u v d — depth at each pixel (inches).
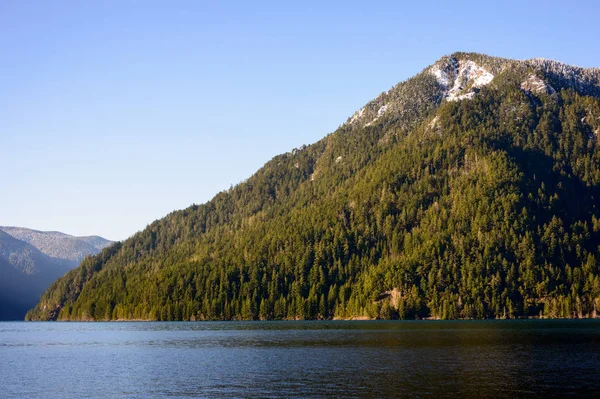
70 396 3782.0
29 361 5556.1
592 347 5487.2
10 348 6983.3
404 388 3693.4
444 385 3754.9
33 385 4185.5
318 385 3868.1
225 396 3617.1
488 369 4313.5
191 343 7027.6
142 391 3860.7
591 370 4207.7
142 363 5206.7
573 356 4901.6
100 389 3981.3
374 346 6003.9
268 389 3784.5
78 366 5123.0
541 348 5462.6
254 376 4284.0
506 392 3521.2
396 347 5826.8
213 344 6811.0
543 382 3791.8
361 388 3730.3
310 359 5137.8
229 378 4232.3
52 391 3959.2
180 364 5059.1
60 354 6151.6
